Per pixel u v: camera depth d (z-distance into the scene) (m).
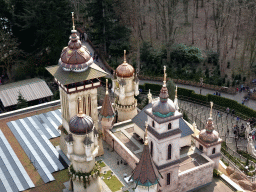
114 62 124.50
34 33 121.62
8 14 121.56
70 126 57.31
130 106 78.31
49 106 88.69
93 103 68.81
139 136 71.62
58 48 117.12
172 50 128.50
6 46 114.56
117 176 66.75
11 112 85.12
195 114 99.88
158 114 55.94
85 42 132.25
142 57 127.50
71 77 64.88
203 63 126.25
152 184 55.31
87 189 61.38
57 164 69.25
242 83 114.75
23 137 76.62
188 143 68.62
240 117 98.25
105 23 121.44
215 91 110.31
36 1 115.56
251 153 85.00
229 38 142.25
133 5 119.12
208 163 64.31
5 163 69.19
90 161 60.59
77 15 143.75
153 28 150.25
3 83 117.94
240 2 127.12
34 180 65.50
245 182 69.38
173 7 128.00
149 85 109.25
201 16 158.00
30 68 119.00
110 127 74.12
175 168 60.53
